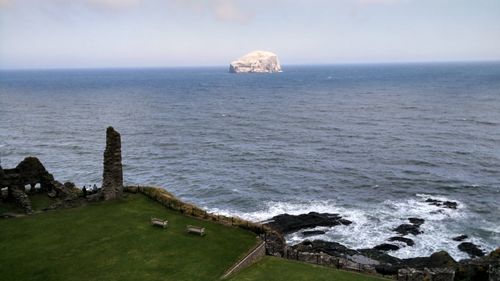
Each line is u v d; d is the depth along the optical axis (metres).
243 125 134.62
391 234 52.81
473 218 57.94
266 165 86.62
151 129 127.31
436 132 116.19
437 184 73.06
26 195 42.38
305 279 30.75
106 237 35.69
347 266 34.84
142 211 41.56
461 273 36.34
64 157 93.19
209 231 37.59
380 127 125.94
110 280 29.22
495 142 102.75
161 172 82.25
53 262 31.36
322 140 109.56
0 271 30.00
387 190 70.44
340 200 66.00
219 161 90.00
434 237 51.94
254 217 59.00
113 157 44.06
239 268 31.89
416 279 32.41
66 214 40.50
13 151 98.69
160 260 32.09
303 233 52.97
